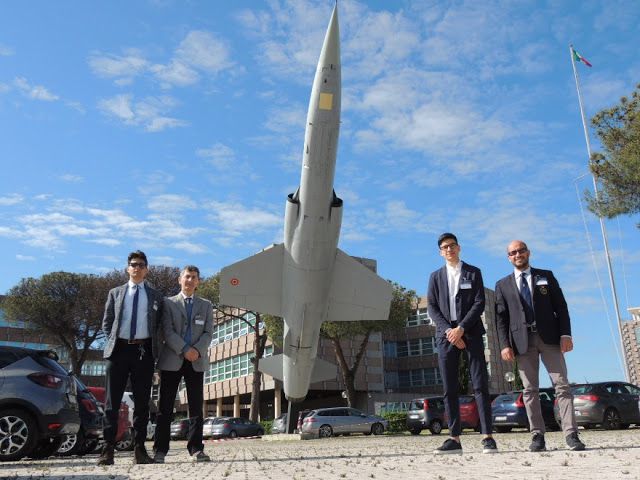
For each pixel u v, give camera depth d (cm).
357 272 1572
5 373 827
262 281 1555
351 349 4606
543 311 679
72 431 881
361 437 2328
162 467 652
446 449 657
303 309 1509
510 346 700
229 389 4775
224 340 5084
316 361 1898
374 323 3419
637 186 1855
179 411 5581
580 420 1731
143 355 722
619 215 1900
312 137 1293
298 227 1383
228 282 1538
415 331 5459
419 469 511
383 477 458
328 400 4900
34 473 617
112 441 707
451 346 673
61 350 5022
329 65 1270
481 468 492
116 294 738
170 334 747
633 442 816
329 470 547
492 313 5225
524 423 1956
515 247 702
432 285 710
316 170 1309
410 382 5369
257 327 3712
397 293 3566
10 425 810
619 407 1759
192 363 766
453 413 666
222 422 3200
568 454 595
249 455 978
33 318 4062
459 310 677
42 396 830
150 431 2622
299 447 1380
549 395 1998
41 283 4122
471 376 668
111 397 709
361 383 4572
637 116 1786
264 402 5522
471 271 691
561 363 674
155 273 4197
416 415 2397
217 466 650
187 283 780
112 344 714
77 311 4075
